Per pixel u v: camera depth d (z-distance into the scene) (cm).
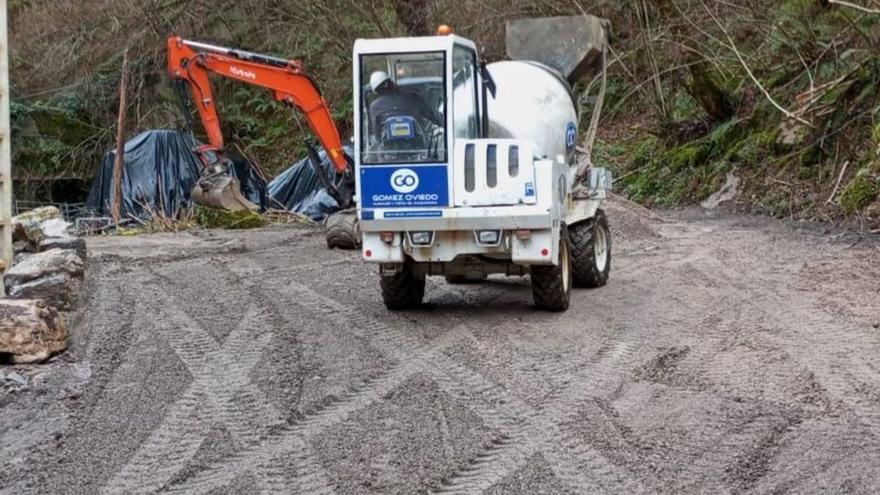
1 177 1010
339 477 583
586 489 557
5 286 1056
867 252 1410
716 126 2375
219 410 716
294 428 674
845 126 1962
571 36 1198
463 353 857
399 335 930
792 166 2031
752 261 1370
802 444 621
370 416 692
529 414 688
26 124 2856
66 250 1264
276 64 1588
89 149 2878
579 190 1130
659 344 883
